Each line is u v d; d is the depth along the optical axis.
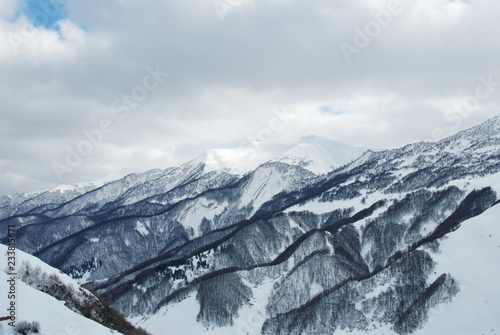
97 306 141.25
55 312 106.88
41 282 129.38
